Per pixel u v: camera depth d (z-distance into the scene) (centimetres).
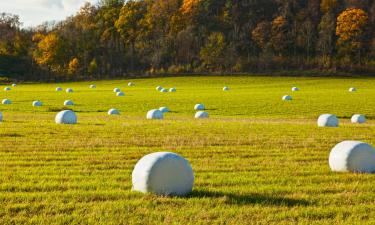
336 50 17862
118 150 2352
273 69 16725
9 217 1223
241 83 12794
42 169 1853
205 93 8906
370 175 1783
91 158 2112
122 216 1237
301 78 13850
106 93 9069
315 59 17338
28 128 3216
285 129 3456
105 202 1355
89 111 5700
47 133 2972
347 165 1841
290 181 1684
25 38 19912
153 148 2423
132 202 1341
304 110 5803
